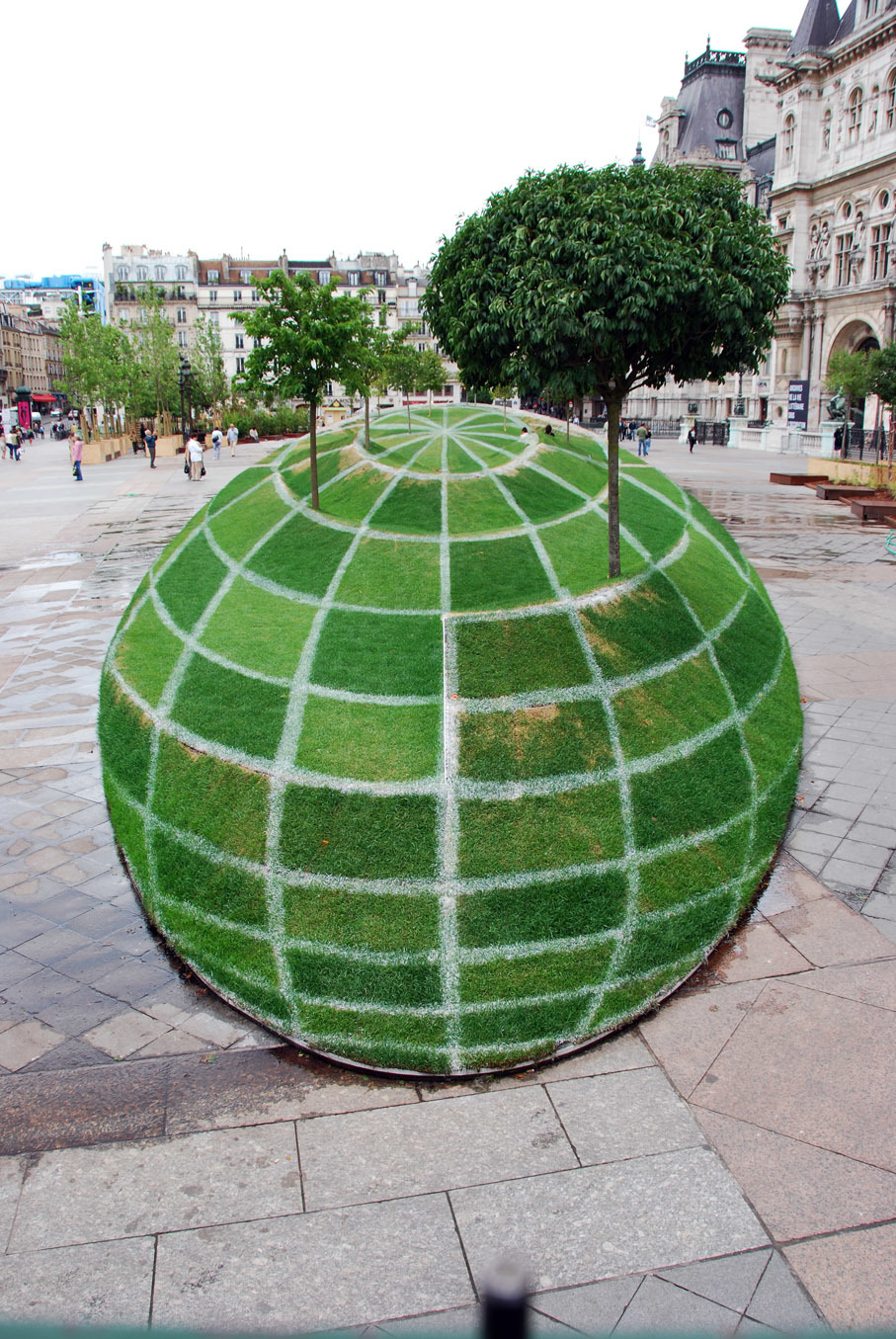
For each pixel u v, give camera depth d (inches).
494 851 304.3
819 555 898.1
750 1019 263.4
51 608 727.7
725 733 394.3
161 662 446.3
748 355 386.6
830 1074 240.2
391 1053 250.4
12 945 311.0
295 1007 267.4
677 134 3287.4
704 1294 179.3
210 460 1937.7
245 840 320.5
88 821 398.3
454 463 622.8
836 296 2107.5
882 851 356.5
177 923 309.3
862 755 441.4
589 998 267.3
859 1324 172.4
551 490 602.9
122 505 1267.2
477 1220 197.3
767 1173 209.3
